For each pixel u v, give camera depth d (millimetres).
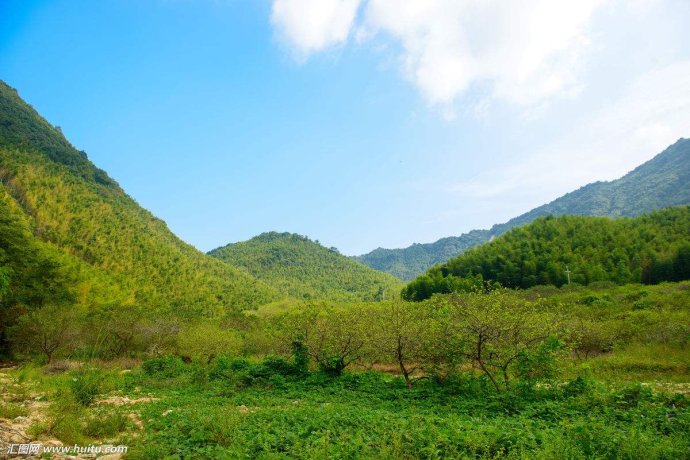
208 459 7488
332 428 9062
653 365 20578
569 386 13039
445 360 15773
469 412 11672
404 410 11930
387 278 198875
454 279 84312
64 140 165750
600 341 25062
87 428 9375
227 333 32188
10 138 128125
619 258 80500
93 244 90562
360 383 17875
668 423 8930
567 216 120500
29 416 9977
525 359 13484
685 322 25703
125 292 70750
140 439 8797
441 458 7062
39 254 40000
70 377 18234
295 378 19656
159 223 151750
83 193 112625
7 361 28250
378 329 18031
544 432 8016
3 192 80312
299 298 147000
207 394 16047
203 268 124562
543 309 16219
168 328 33969
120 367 25828
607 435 7688
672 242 81375
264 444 7969
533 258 87062
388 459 6934
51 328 27438
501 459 7023
